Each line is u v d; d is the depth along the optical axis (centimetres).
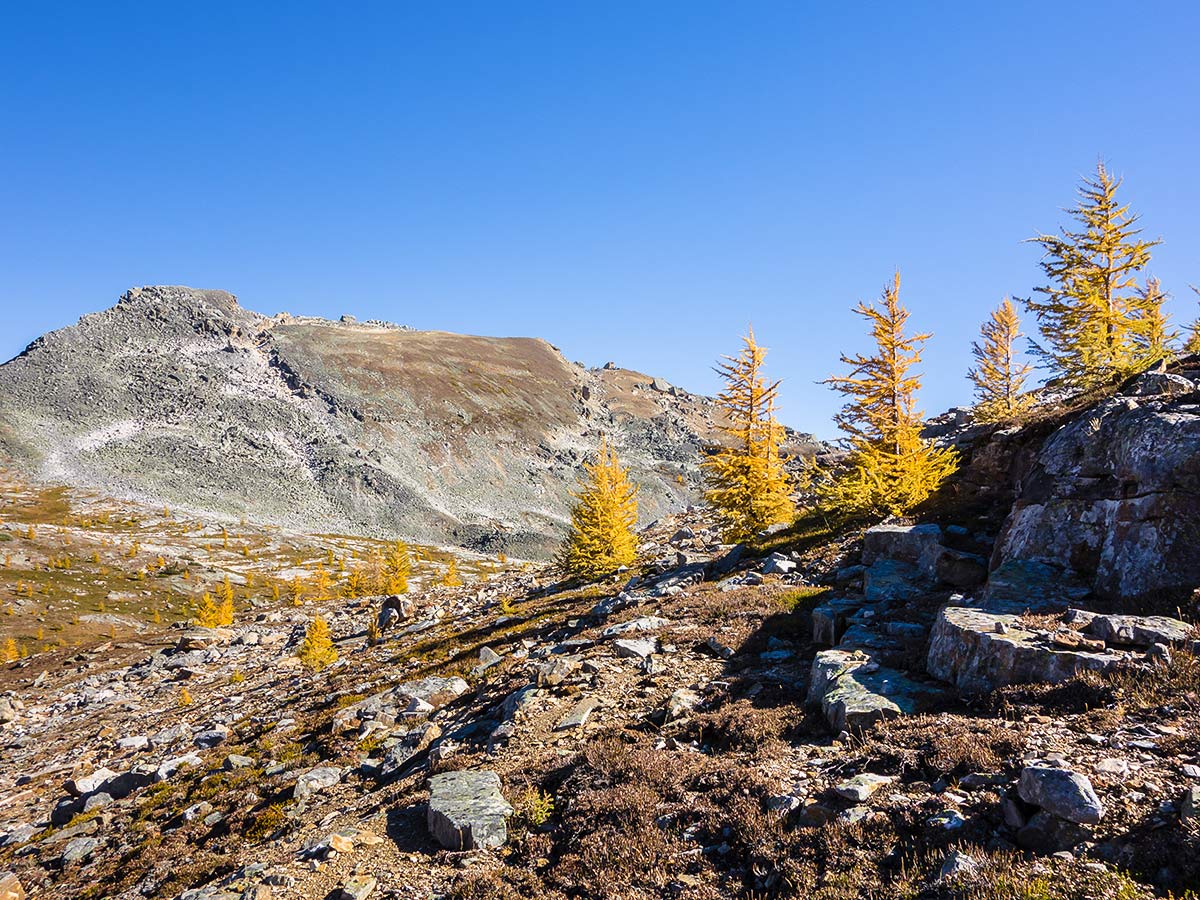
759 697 1243
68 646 8812
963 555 1603
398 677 2764
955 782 746
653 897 736
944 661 1072
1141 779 638
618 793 968
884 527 1925
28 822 2275
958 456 2486
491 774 1169
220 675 4638
